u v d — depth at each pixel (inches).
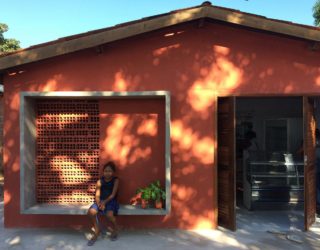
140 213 226.8
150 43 241.6
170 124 241.9
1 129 510.0
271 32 231.1
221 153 248.1
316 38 221.9
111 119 248.7
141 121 247.8
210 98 242.8
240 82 242.1
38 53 221.9
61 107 250.8
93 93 229.9
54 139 251.6
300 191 302.7
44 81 241.0
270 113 423.8
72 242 219.3
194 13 221.0
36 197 250.1
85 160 250.8
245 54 241.8
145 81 241.8
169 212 226.1
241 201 339.3
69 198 250.5
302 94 241.1
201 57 242.2
